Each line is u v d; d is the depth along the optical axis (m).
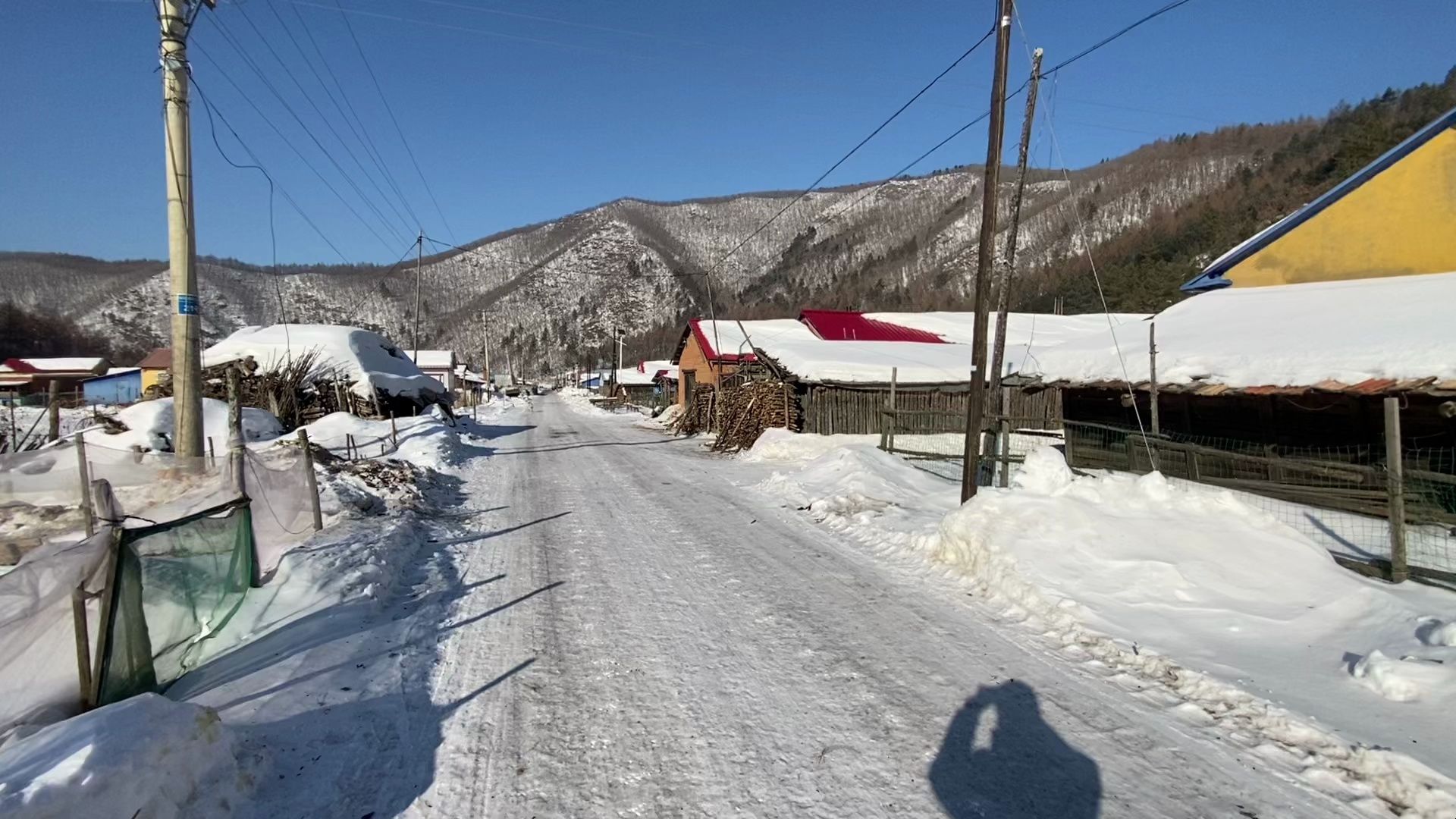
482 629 5.97
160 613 4.61
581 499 12.54
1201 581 6.12
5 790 2.59
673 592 6.92
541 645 5.57
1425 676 4.31
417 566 7.94
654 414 42.69
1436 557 7.34
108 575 3.97
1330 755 3.81
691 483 14.39
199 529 5.32
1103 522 7.01
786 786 3.64
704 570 7.70
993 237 9.59
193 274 10.53
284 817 3.38
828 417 21.88
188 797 3.17
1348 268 14.21
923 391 22.17
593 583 7.26
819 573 7.55
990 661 5.17
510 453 21.20
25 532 7.43
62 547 5.27
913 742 4.05
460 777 3.75
